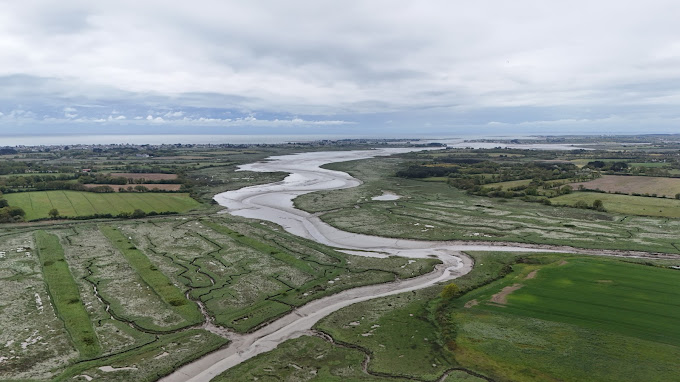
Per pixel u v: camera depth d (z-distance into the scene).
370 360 49.84
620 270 76.81
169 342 53.72
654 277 72.81
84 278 74.44
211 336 55.44
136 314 60.91
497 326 56.88
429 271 81.44
